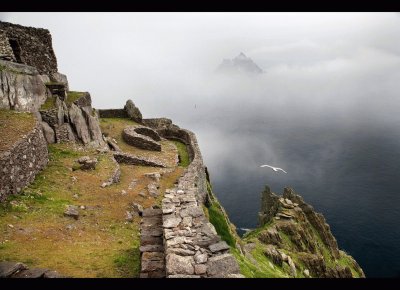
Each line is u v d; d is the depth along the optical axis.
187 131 50.12
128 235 18.36
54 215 18.62
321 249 72.50
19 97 29.94
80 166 27.36
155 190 26.41
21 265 11.66
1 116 26.12
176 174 31.80
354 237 147.75
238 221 167.38
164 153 41.25
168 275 10.09
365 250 136.00
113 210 21.44
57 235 16.38
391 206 183.50
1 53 31.52
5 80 28.91
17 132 23.67
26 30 36.97
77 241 16.19
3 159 19.09
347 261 81.19
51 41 40.78
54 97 35.81
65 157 29.17
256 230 67.06
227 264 10.65
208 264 10.59
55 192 22.20
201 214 14.19
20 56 36.00
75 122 34.59
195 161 33.09
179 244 11.70
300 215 74.06
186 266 10.46
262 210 89.00
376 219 166.12
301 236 65.81
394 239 143.25
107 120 51.56
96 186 24.61
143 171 31.55
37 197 20.59
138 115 53.44
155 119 54.88
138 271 12.59
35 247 14.55
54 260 13.37
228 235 27.42
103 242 16.64
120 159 33.44
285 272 36.34
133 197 24.19
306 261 50.41
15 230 15.88
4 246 14.11
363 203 190.50
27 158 22.55
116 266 13.09
